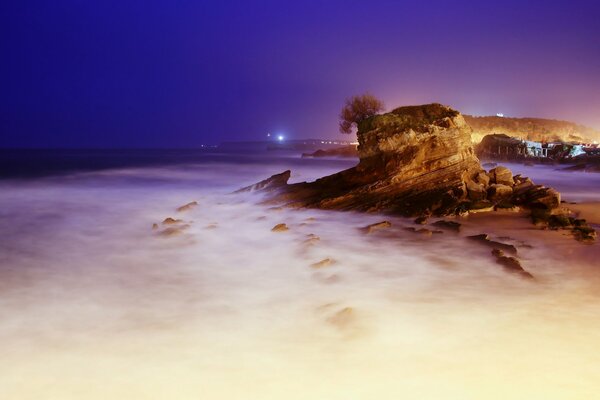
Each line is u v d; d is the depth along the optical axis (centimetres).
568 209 1534
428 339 653
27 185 2973
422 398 512
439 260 1050
